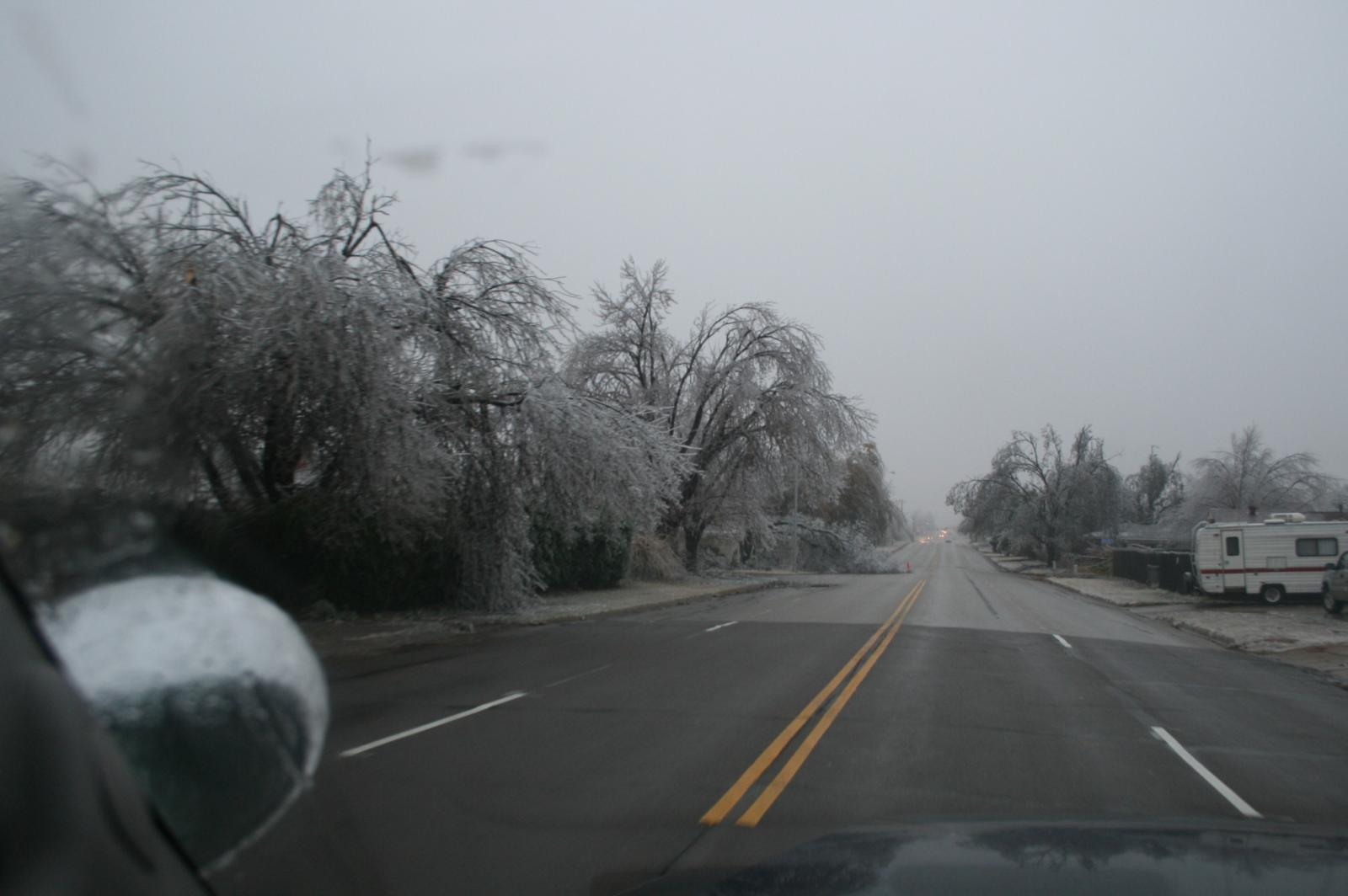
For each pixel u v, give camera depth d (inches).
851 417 1716.3
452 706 437.7
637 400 1544.0
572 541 1152.8
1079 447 2829.7
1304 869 155.7
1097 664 633.6
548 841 238.5
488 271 829.2
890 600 1269.7
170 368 601.3
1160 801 287.6
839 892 148.4
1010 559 3777.1
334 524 745.0
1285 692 545.0
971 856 166.7
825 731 382.3
